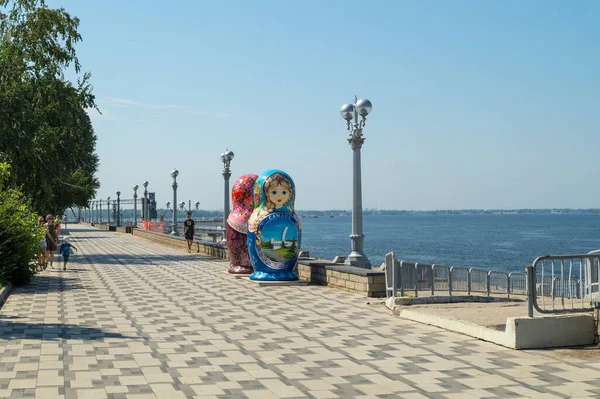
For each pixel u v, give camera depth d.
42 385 7.61
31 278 19.62
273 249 18.14
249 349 9.68
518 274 15.99
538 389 7.49
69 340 10.28
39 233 19.72
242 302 14.75
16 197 19.89
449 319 11.10
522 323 9.59
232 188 21.09
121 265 25.66
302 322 12.04
